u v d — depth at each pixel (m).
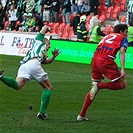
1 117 23.16
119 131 20.89
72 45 48.62
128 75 40.22
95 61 22.67
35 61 22.73
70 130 20.84
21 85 22.61
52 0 60.03
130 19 47.75
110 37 22.62
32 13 60.59
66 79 36.78
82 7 57.75
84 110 22.77
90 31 52.34
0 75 21.95
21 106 26.03
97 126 21.75
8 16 63.94
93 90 22.64
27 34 52.34
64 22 59.66
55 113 24.50
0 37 54.88
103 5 59.47
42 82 22.84
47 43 23.58
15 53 53.09
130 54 44.75
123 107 26.47
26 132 20.30
